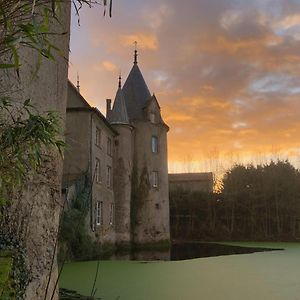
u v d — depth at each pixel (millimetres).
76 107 24359
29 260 5406
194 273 14633
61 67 6914
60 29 6535
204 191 47938
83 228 19781
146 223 32844
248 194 46125
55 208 6359
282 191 45312
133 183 33188
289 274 14672
